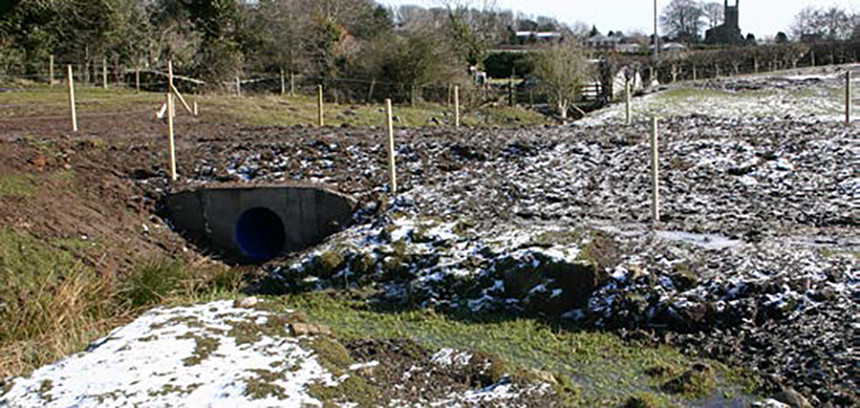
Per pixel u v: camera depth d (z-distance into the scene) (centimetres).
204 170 1323
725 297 764
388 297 912
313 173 1290
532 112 3244
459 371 682
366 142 1460
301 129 1712
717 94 3100
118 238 1091
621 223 990
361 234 1046
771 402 602
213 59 3097
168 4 3403
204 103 2256
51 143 1366
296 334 753
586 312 809
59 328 820
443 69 3209
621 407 616
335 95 3030
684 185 1154
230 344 711
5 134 1495
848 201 1033
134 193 1234
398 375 677
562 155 1334
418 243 984
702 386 642
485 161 1333
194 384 618
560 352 741
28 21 2781
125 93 2505
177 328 754
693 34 9881
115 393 603
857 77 3425
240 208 1174
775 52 4812
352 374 656
